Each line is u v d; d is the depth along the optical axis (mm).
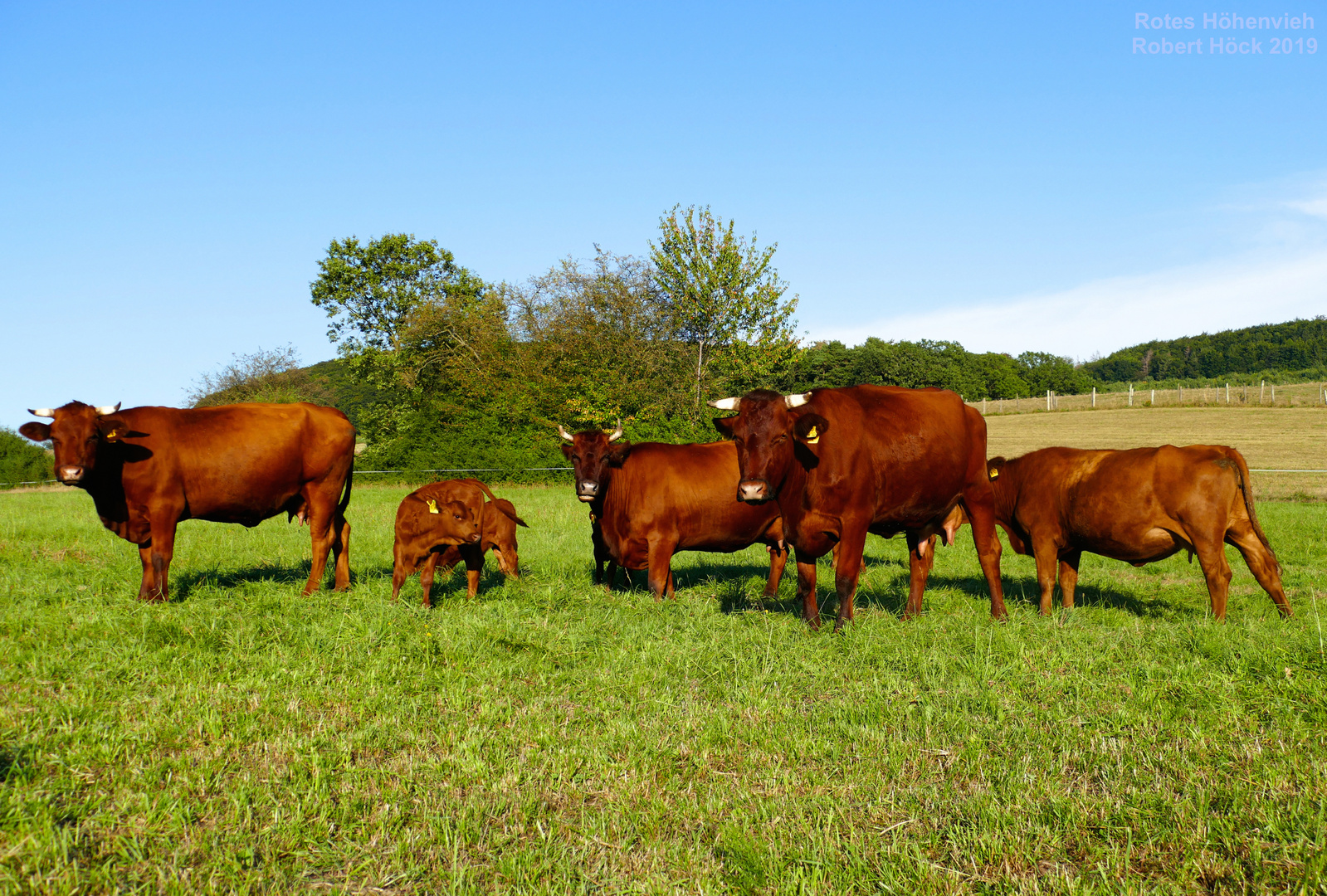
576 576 10664
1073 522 8695
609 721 4961
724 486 9234
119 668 5707
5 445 40344
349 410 51719
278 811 3686
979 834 3529
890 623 7348
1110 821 3631
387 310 51312
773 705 5191
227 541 13961
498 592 8938
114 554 11953
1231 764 4172
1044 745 4520
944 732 4723
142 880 3252
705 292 35938
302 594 8594
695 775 4281
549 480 30844
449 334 41469
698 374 36875
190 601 8039
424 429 33375
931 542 9492
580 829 3695
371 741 4668
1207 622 6844
